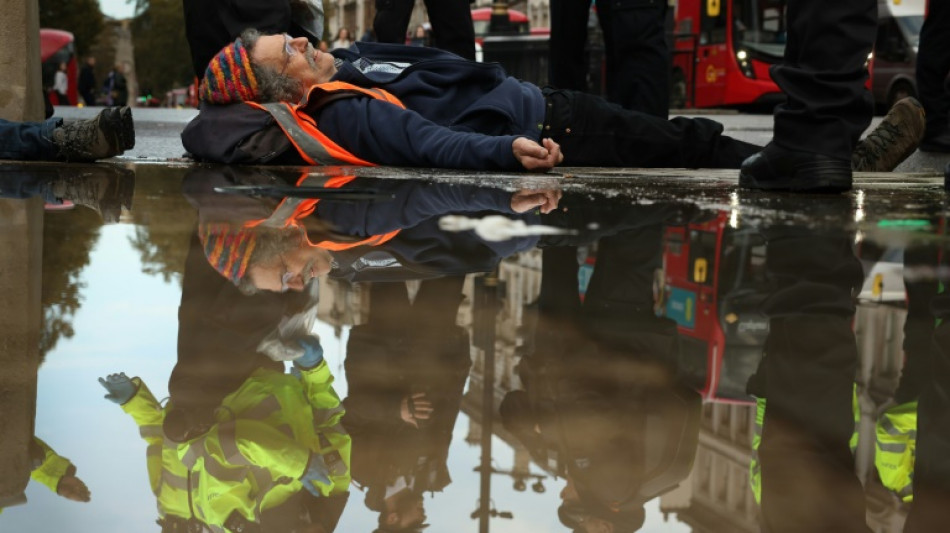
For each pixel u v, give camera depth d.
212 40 4.59
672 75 23.30
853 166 4.04
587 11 6.33
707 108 22.09
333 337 1.03
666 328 1.12
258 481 0.61
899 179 3.49
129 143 3.82
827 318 1.19
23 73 4.23
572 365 0.93
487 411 0.76
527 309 1.20
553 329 1.09
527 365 0.93
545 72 18.80
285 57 3.77
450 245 1.74
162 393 0.80
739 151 4.15
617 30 5.59
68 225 1.98
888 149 4.05
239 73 3.77
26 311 1.13
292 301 1.22
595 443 0.69
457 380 0.86
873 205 2.49
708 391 0.86
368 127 3.71
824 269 1.52
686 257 1.64
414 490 0.59
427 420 0.74
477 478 0.61
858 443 0.72
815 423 0.77
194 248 1.67
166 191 2.72
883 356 1.01
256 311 1.15
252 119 3.78
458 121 3.84
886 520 0.57
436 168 3.70
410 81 3.86
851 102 2.76
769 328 1.14
